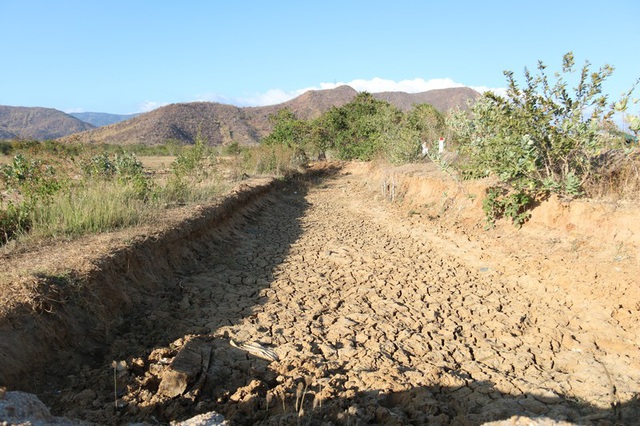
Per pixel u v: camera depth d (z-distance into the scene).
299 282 7.70
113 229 7.53
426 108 27.75
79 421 3.28
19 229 7.04
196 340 5.13
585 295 6.41
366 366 4.87
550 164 9.09
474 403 4.25
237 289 7.27
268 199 16.19
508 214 9.41
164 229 7.84
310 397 4.19
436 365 4.94
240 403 4.08
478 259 8.62
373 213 14.48
